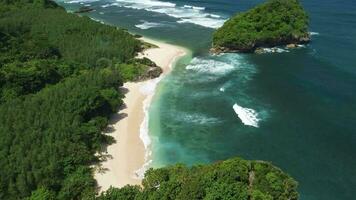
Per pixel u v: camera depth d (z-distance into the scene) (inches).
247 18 5177.2
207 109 3656.5
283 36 5073.8
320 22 6161.4
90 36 4982.8
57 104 3270.2
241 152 3063.5
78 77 3846.0
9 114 3093.0
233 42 4928.6
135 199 2369.6
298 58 4758.9
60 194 2461.9
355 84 4060.0
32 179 2522.1
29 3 6195.9
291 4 5290.4
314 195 2637.8
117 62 4490.7
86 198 2394.2
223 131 3319.4
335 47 5088.6
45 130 2974.9
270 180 2437.3
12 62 3939.5
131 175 2785.4
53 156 2699.3
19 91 3516.2
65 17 5536.4
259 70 4451.3
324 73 4330.7
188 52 5029.5
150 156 2999.5
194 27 6058.1
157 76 4333.2
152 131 3316.9
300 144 3149.6
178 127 3380.9
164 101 3806.6
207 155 3026.6
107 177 2758.4
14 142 2812.5
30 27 5123.0
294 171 2851.9
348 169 2871.6
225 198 2261.3
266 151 3068.4
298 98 3823.8
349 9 6870.1
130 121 3449.8
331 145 3129.9
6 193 2460.6
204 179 2385.6
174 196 2349.9
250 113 3575.3
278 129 3334.2
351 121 3432.6
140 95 3914.9
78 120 3117.6
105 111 3452.3
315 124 3403.1
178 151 3070.9
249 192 2359.7
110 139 3139.8
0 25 4820.4
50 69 3823.8
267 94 3912.4
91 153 2960.1
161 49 5113.2
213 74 4370.1
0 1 5989.2
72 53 4517.7
